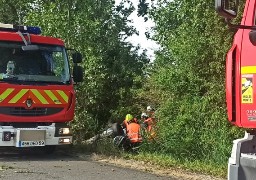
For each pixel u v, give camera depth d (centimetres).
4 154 1163
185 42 1134
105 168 970
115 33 1700
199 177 868
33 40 1097
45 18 1433
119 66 1633
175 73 1172
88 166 995
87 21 1446
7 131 1040
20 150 1240
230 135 1033
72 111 1124
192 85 1158
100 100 1527
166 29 1384
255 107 528
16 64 1073
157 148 1156
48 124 1101
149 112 1336
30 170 921
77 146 1292
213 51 1077
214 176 878
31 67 1086
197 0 1106
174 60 1238
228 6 524
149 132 1195
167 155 1093
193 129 1106
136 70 1706
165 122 1173
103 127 1517
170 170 942
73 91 1127
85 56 1441
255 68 529
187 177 870
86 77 1431
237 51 555
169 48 1240
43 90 1079
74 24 1443
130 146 1223
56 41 1129
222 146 1013
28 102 1063
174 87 1173
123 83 1612
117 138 1217
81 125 1439
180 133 1115
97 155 1155
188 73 1156
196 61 1123
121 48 1711
